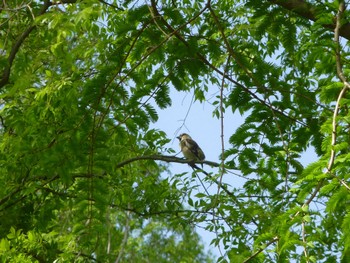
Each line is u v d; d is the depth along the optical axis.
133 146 13.98
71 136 10.48
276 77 11.18
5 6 10.60
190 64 10.73
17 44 11.73
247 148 10.78
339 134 7.27
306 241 6.41
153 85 10.70
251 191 11.28
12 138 12.68
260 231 10.12
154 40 10.41
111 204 14.43
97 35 11.80
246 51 11.45
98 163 10.68
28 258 11.15
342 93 7.36
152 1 9.94
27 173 13.05
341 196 6.21
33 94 12.94
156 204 14.96
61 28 8.80
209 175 11.05
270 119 11.01
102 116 10.61
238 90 10.87
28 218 14.03
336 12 9.20
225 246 10.76
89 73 10.83
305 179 6.45
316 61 9.57
